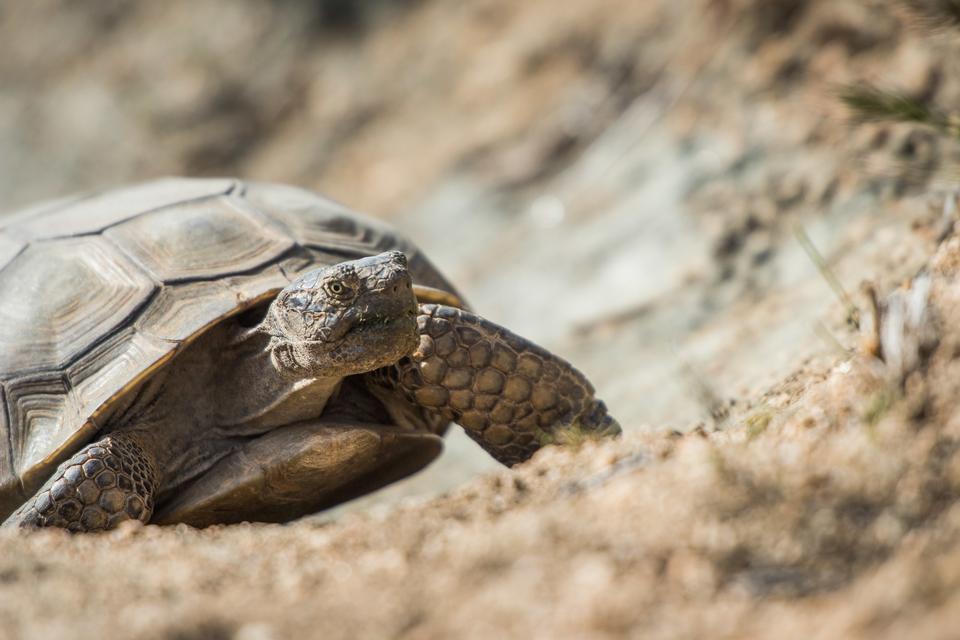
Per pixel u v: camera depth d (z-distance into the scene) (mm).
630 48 23703
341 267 9031
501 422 9688
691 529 5926
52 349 9805
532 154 23891
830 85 16375
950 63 15453
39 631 5855
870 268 12484
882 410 6914
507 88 26688
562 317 17547
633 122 21609
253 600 6043
